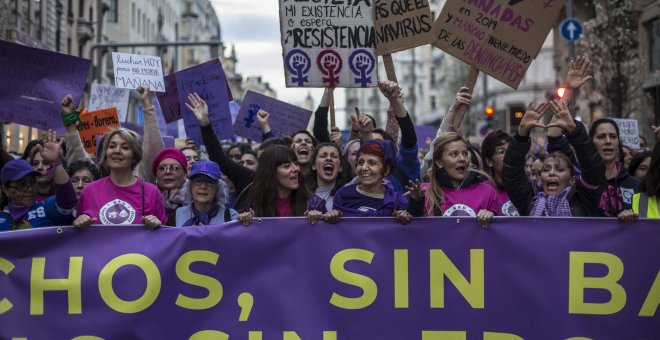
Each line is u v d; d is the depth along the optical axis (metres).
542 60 62.75
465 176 6.73
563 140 7.04
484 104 42.91
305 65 9.18
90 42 46.91
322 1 9.14
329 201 7.68
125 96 14.17
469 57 7.75
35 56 7.88
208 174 6.72
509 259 5.85
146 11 64.31
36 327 5.88
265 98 11.54
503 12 7.70
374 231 5.92
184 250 5.95
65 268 5.91
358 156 6.49
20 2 31.50
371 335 5.89
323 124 9.70
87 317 5.89
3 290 5.88
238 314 5.93
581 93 33.25
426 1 7.94
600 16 27.75
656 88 29.14
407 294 5.90
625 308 5.80
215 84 10.22
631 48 28.95
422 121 128.25
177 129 16.11
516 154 6.62
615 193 6.56
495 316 5.85
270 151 6.71
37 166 7.75
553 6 7.64
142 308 5.91
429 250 5.89
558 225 5.84
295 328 5.91
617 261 5.80
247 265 5.95
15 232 5.88
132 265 5.92
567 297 5.82
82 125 10.90
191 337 5.92
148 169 8.61
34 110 7.91
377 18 8.04
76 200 6.57
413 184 5.91
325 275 5.93
